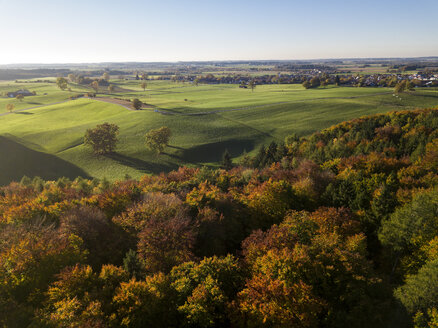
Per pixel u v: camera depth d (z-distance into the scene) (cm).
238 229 4244
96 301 2341
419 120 9006
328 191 4806
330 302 2600
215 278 2769
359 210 4331
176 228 3419
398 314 2383
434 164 5391
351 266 2789
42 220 3828
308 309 2352
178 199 4450
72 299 2278
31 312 2250
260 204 4556
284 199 4578
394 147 7325
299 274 2681
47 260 2803
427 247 3166
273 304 2348
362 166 6050
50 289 2445
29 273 2678
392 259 3634
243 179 6500
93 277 2641
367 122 9781
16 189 6284
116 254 3469
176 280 2752
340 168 6166
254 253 3209
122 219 3872
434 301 2286
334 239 3331
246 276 2992
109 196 4653
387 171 5744
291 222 3750
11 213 4144
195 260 3294
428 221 3347
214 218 3878
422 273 2603
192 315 2409
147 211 3934
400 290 2572
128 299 2377
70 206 4366
